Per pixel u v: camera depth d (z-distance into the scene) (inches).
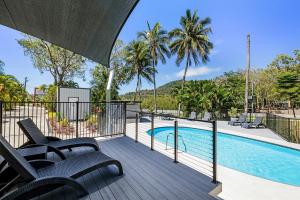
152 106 1002.1
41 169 103.0
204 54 887.1
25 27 177.0
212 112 660.7
